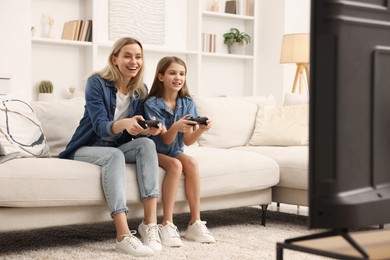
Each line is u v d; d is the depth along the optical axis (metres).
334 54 1.17
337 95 1.17
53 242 2.94
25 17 5.17
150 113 3.08
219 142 4.10
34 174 2.54
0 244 2.88
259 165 3.41
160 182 2.94
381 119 1.24
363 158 1.22
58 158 2.96
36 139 3.05
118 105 3.03
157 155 3.00
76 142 2.97
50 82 5.62
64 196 2.62
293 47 5.55
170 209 2.93
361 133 1.21
